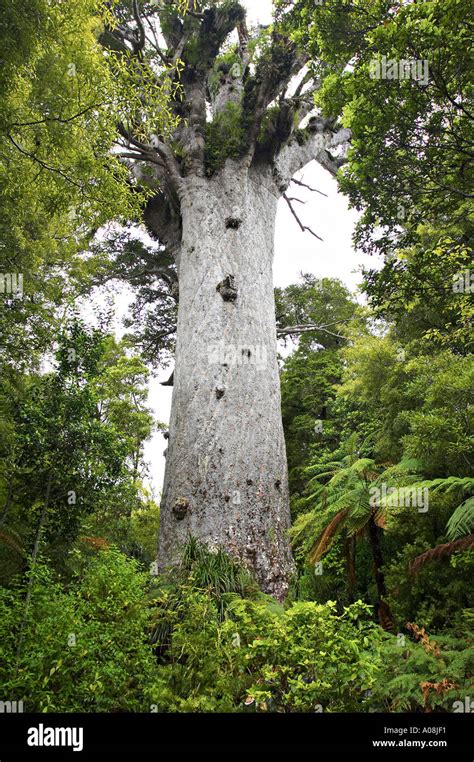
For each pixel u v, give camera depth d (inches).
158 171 567.2
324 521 345.4
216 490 362.6
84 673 166.2
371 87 230.5
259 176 527.5
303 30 290.2
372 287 284.0
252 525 358.0
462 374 294.4
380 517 306.0
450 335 302.0
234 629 178.7
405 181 258.1
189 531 352.2
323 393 676.1
